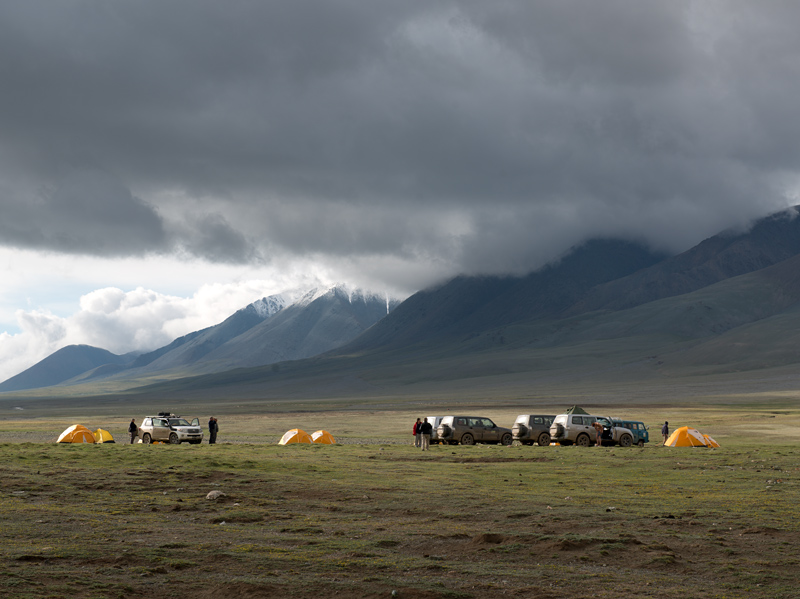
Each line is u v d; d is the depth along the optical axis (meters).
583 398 177.75
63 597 10.20
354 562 12.76
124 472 25.84
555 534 15.48
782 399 150.50
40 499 19.56
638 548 14.09
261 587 11.00
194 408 189.75
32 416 158.62
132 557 12.66
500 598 10.88
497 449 44.00
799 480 25.84
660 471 29.25
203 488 22.30
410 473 27.53
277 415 128.88
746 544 14.66
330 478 25.41
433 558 13.29
